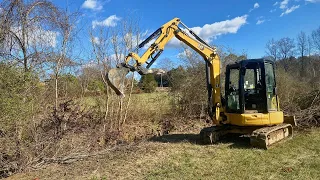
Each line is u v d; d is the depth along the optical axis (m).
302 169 5.77
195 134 10.16
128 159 6.95
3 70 6.02
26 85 6.49
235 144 8.11
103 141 8.72
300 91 13.71
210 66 8.73
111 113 10.27
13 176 5.93
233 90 8.59
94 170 6.19
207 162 6.52
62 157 6.88
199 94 13.29
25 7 7.36
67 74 8.78
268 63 8.32
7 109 5.81
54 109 7.33
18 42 7.28
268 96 8.13
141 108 12.09
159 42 7.62
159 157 7.07
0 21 6.67
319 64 25.14
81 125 7.93
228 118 8.34
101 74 10.03
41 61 7.59
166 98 13.20
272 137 7.82
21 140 6.39
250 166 6.10
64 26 8.38
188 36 8.30
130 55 7.01
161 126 11.38
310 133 9.23
